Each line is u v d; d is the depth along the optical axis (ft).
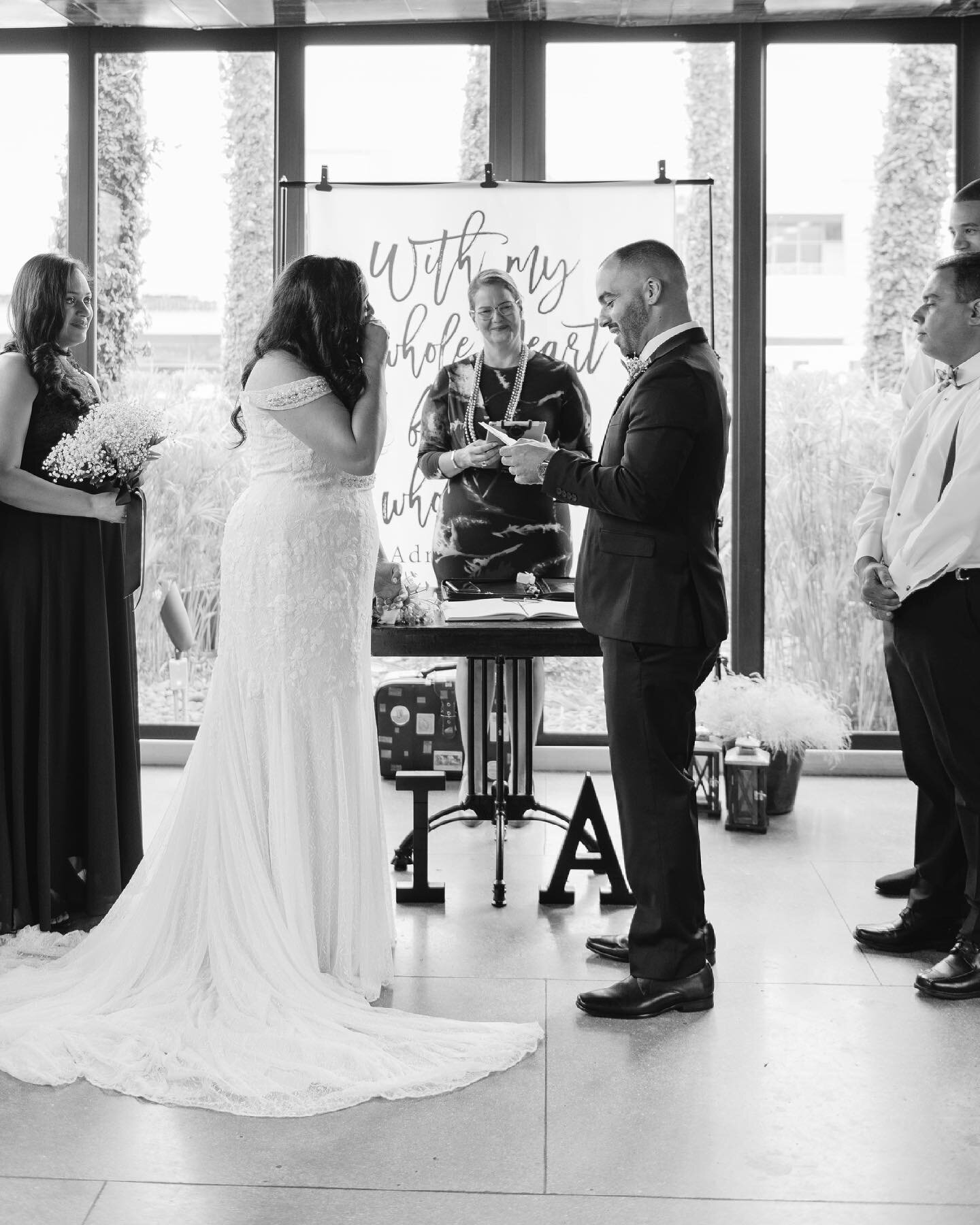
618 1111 8.46
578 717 18.25
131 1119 8.30
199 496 18.29
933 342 10.95
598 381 16.52
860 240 17.60
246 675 10.04
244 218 17.94
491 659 14.58
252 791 10.11
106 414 11.19
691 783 10.12
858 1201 7.39
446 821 14.05
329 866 10.23
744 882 13.33
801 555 17.94
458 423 15.61
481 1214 7.25
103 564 11.80
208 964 10.20
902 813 15.99
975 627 10.55
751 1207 7.33
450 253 16.47
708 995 10.14
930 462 11.00
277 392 9.86
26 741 11.56
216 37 17.65
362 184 16.40
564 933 11.88
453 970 10.96
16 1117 8.32
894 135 17.46
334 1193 7.47
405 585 12.35
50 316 11.63
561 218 16.37
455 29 17.40
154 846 10.89
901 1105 8.55
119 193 17.99
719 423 9.66
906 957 11.29
